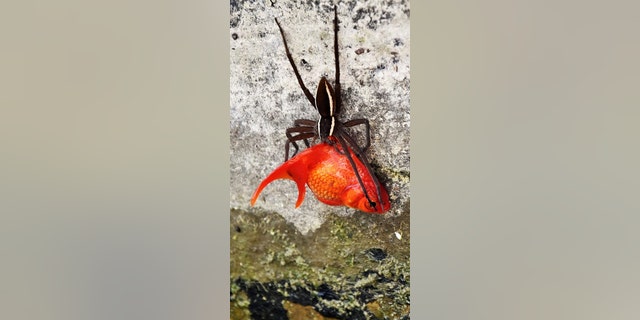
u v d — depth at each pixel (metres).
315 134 0.37
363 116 0.36
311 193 0.38
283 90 0.38
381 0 0.36
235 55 0.38
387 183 0.36
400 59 0.35
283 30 0.37
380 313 0.37
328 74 0.37
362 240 0.37
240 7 0.38
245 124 0.38
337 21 0.36
